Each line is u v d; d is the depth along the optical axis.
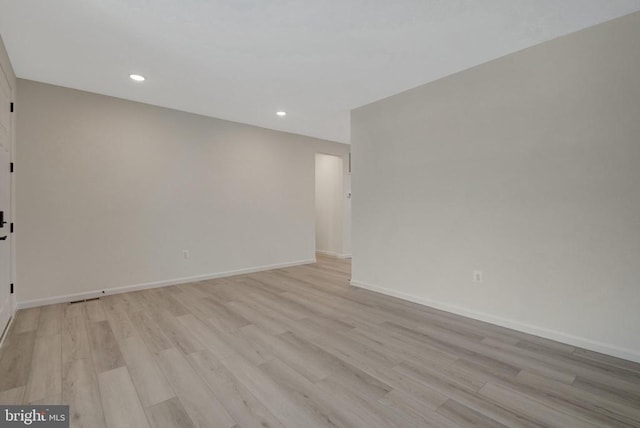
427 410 1.62
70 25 2.24
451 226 3.12
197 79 3.21
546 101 2.49
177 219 4.24
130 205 3.85
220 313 3.08
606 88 2.21
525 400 1.71
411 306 3.32
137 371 1.99
